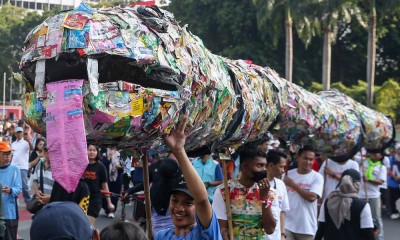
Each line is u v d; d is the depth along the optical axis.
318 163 12.48
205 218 4.38
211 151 5.78
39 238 3.01
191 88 4.73
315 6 35.41
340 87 41.03
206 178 10.27
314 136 9.09
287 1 36.00
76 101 4.06
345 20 36.62
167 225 6.50
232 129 5.82
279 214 6.86
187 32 4.98
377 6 37.75
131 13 4.44
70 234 3.00
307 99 8.33
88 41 4.15
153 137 4.53
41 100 4.20
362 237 7.42
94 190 9.08
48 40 4.21
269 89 6.83
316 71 47.31
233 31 43.91
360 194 12.34
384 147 12.82
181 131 4.64
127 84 4.21
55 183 7.98
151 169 7.57
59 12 4.36
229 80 5.65
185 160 4.49
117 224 3.46
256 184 6.38
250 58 43.12
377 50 48.47
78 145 4.00
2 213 7.83
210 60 5.27
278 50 43.84
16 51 68.62
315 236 7.79
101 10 4.40
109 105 4.16
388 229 15.16
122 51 4.20
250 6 43.50
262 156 6.27
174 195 4.71
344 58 47.59
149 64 4.33
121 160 5.41
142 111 4.28
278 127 7.82
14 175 9.27
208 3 45.19
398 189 17.11
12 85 67.00
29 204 8.71
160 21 4.50
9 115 54.88
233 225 6.37
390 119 12.94
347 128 9.82
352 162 10.82
